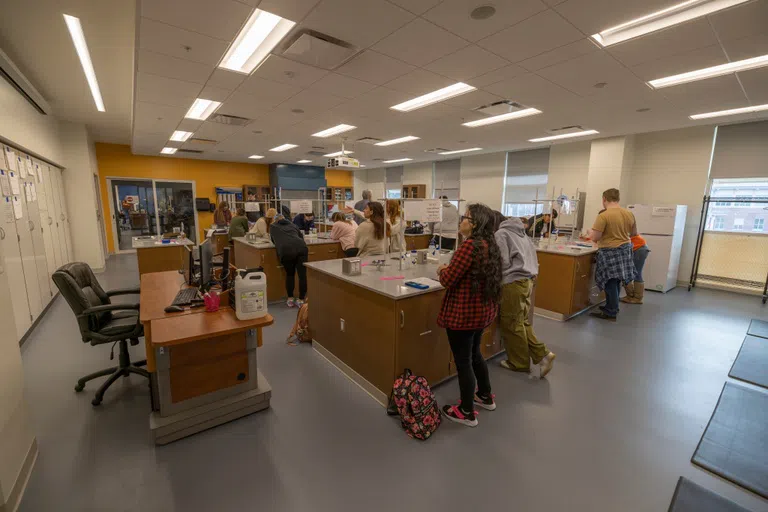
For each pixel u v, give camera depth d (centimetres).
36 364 282
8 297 165
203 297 224
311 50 291
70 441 192
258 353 307
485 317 196
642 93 394
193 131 628
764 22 240
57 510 150
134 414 217
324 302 291
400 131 623
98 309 220
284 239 425
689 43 274
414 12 235
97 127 690
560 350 322
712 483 168
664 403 236
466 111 481
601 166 668
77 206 656
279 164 1120
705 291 568
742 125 544
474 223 198
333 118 529
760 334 368
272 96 421
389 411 219
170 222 991
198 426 200
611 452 189
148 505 153
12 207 338
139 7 230
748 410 228
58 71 398
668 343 341
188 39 275
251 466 177
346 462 180
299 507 153
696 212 593
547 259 409
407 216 286
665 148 621
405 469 176
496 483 167
